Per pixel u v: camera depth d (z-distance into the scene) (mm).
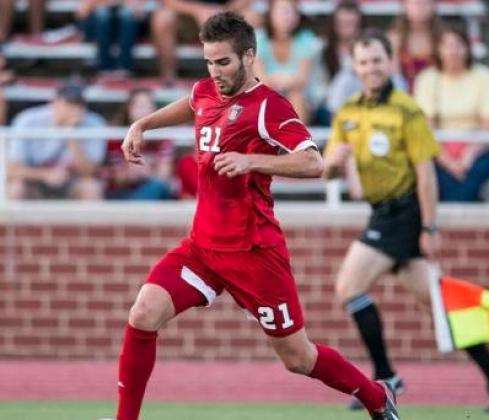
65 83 44312
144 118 20594
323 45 40062
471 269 35844
